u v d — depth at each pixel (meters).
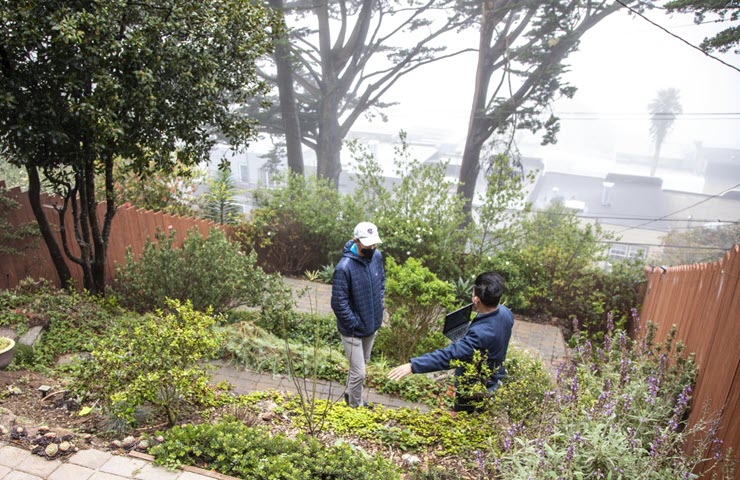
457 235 11.16
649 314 8.21
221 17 5.54
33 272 6.92
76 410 3.54
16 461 2.81
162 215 9.11
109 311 6.12
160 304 6.34
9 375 4.02
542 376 3.88
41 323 5.21
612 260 10.72
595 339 9.95
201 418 3.69
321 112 24.64
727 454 2.83
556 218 12.23
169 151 5.72
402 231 10.78
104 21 4.75
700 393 3.81
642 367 4.17
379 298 4.79
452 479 3.11
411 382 5.59
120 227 8.15
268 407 4.09
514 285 10.18
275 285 7.00
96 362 3.38
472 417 3.79
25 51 4.72
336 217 11.83
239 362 5.54
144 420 3.54
